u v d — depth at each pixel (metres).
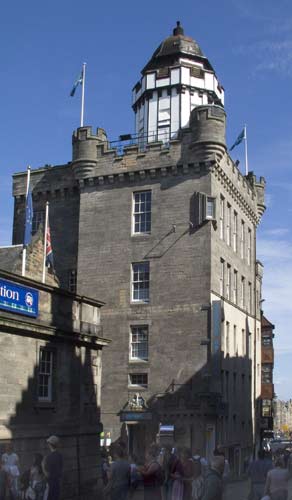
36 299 23.45
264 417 52.66
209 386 37.84
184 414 37.88
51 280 30.20
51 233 45.41
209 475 10.52
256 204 51.59
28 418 22.53
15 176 47.75
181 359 38.94
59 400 24.48
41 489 15.91
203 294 39.22
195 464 14.29
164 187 41.59
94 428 26.38
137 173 42.28
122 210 42.62
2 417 21.22
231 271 44.34
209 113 40.75
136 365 40.00
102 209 43.22
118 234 42.41
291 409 196.50
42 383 23.94
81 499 24.39
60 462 15.86
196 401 37.81
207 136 40.34
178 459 13.80
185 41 55.16
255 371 49.75
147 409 39.00
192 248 40.06
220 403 38.12
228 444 40.78
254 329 50.19
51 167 46.34
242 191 47.50
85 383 26.44
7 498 15.83
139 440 39.25
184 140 41.41
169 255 40.62
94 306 27.69
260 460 18.55
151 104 53.34
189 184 40.94
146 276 41.19
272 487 14.65
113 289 41.75
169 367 39.12
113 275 41.97
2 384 21.36
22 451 21.73
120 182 42.97
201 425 37.34
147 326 40.38
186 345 39.03
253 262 50.78
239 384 45.06
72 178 45.31
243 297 48.09
